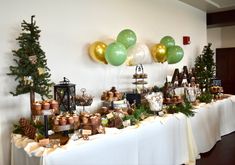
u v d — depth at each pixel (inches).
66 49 126.3
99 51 129.3
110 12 149.3
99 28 142.9
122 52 122.6
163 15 193.6
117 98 124.9
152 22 182.5
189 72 212.5
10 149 106.3
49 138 87.4
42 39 116.4
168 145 123.4
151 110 127.6
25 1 109.8
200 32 248.2
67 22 126.3
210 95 179.2
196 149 143.3
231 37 303.0
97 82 142.8
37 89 100.8
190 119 141.3
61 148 78.4
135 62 142.2
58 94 101.9
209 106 163.5
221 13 254.7
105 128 98.7
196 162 144.7
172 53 166.6
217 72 314.7
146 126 110.7
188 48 228.8
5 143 105.3
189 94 159.6
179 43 214.7
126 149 99.4
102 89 145.8
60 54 123.8
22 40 100.2
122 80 159.0
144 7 174.7
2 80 103.5
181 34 217.0
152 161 114.5
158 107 126.8
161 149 119.3
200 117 151.6
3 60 103.5
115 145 94.5
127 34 137.8
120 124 104.5
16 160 96.6
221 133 190.9
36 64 99.3
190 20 229.8
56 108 88.4
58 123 87.0
